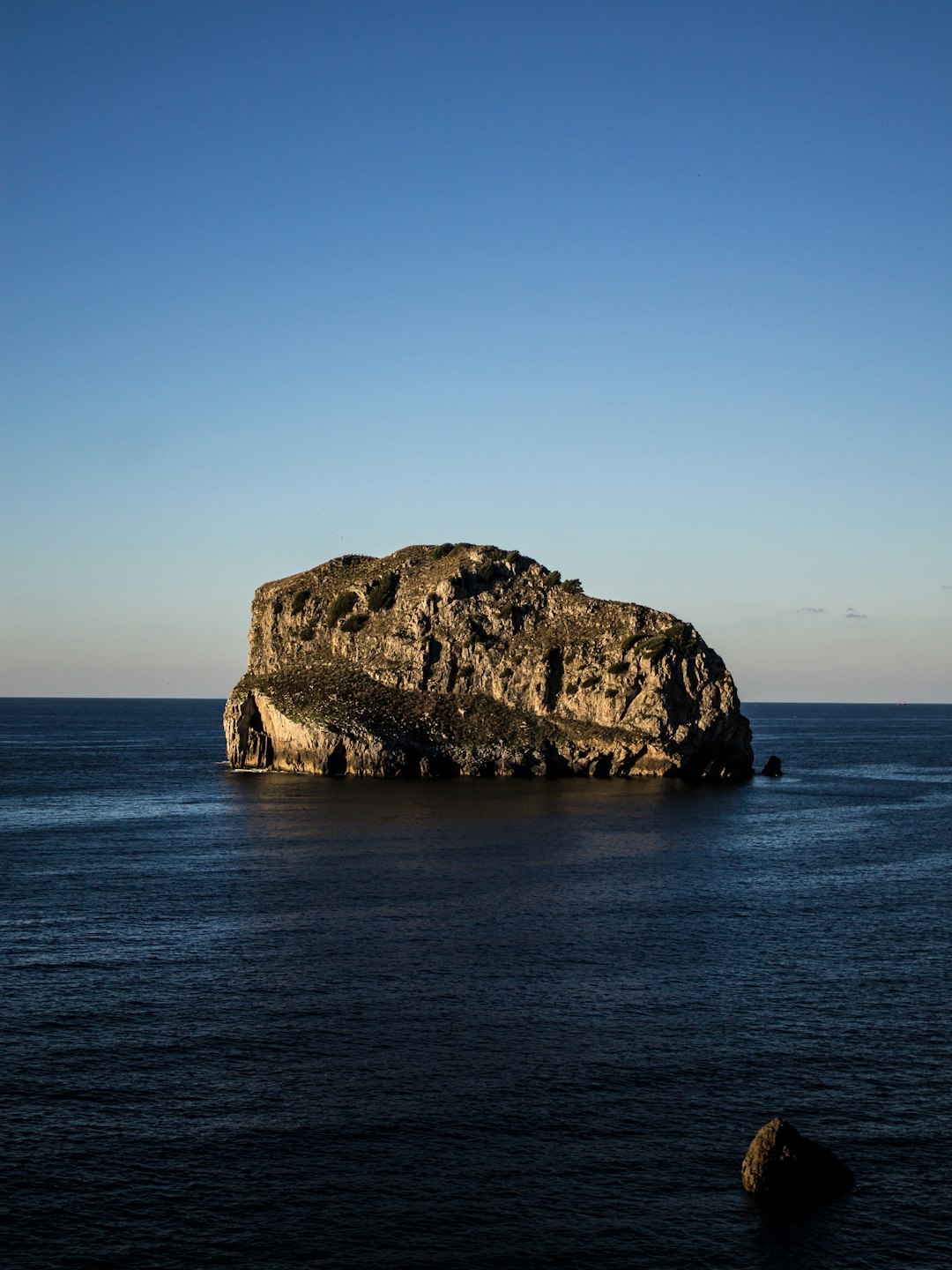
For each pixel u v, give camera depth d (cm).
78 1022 4303
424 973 4978
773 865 7919
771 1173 3044
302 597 18150
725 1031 4238
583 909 6322
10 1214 2912
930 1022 4359
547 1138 3347
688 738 14950
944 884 7244
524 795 12638
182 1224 2875
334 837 9188
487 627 16762
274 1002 4553
